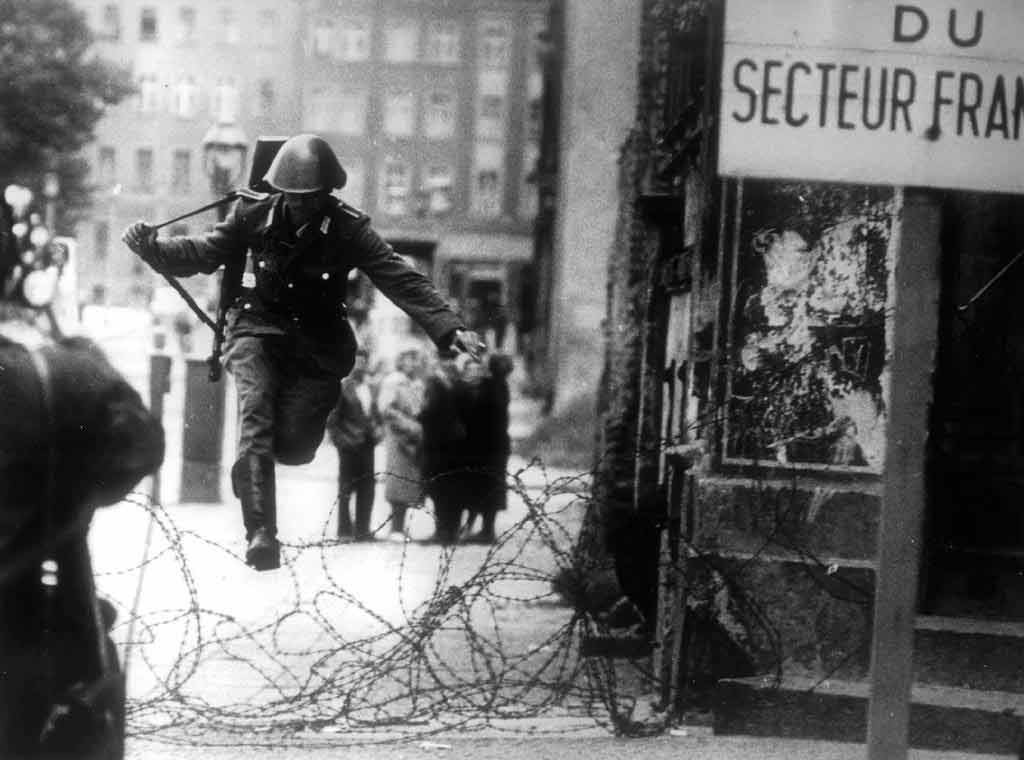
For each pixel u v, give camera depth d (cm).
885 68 433
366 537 746
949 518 867
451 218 9494
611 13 4022
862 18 432
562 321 4016
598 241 4016
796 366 840
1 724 489
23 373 482
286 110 8744
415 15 9369
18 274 496
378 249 662
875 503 827
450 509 1789
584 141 4044
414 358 1856
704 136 929
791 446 838
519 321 6662
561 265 4053
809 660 825
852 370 838
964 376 883
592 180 4038
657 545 1032
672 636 873
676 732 810
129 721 761
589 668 888
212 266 668
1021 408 878
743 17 434
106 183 7094
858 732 790
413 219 9469
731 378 844
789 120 433
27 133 4756
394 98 9350
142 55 7781
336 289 665
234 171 2089
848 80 433
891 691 422
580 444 3428
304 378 661
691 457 888
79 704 495
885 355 837
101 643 506
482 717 795
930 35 433
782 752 757
